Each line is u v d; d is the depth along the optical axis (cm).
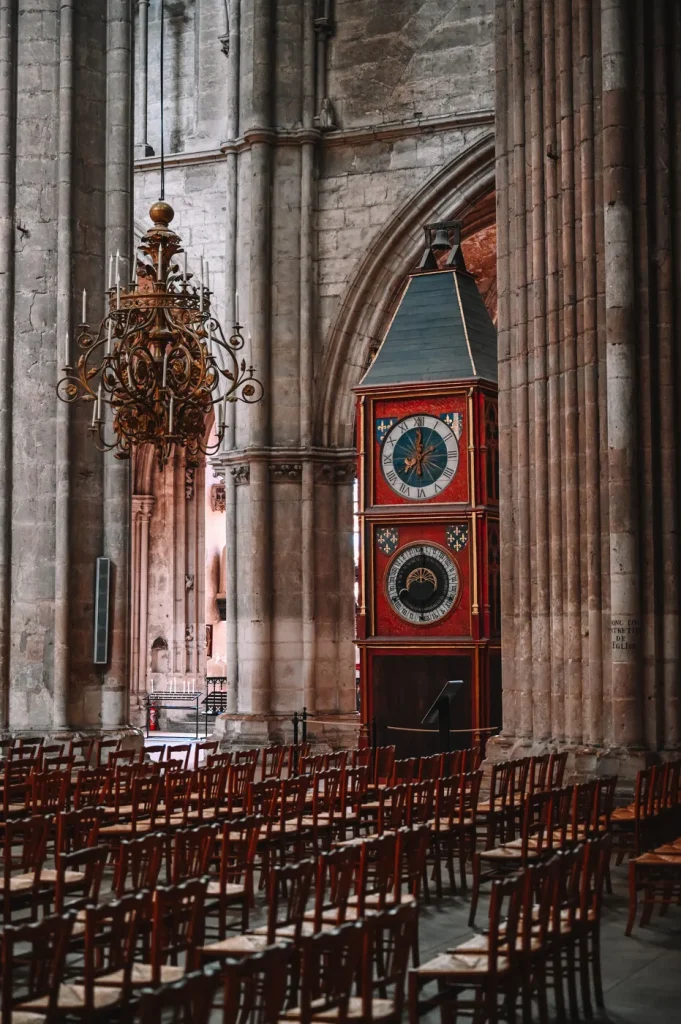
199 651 4656
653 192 1911
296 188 3161
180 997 609
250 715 3039
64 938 734
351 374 3152
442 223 2648
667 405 1884
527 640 2039
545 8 2038
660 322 1897
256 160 3148
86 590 2227
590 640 1888
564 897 934
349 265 3150
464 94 3094
